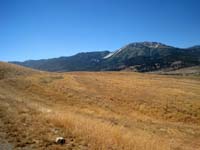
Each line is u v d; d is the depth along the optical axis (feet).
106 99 124.16
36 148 31.14
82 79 185.88
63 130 39.09
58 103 111.55
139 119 98.22
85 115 87.15
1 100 64.54
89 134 37.29
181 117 107.55
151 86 172.24
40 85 144.46
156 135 69.15
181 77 280.51
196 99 135.03
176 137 73.72
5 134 35.24
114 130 43.73
